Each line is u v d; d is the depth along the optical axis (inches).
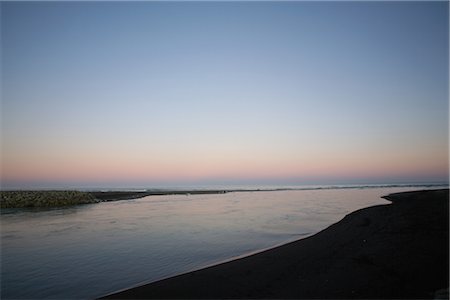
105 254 625.3
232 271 467.2
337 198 2372.0
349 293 352.2
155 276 485.4
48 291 429.7
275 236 803.4
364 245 553.6
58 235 833.5
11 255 621.3
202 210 1519.4
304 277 418.9
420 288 350.3
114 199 2411.4
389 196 2087.8
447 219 702.5
